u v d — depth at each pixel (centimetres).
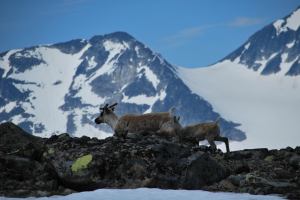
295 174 3991
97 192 3447
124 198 3325
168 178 3816
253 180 3769
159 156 3897
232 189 3769
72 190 3688
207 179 3881
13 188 3578
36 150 3847
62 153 3897
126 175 3819
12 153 3806
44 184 3659
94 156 3831
